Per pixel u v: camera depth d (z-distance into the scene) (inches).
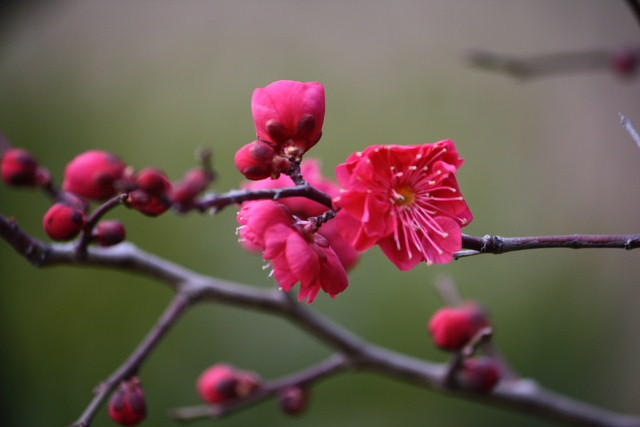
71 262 100.7
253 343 219.9
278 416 210.7
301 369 215.8
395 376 119.0
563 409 122.2
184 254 230.5
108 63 290.2
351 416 211.3
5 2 281.1
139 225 233.8
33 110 277.3
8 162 99.7
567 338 226.5
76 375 219.3
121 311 225.5
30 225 234.7
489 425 209.2
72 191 90.8
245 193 71.2
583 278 237.3
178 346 219.3
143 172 68.1
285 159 74.4
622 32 270.8
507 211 251.0
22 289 228.2
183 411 117.1
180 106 276.2
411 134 266.2
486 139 265.6
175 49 294.5
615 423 121.9
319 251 71.9
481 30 292.2
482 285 231.3
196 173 72.5
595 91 274.5
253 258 229.1
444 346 106.9
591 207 254.5
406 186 76.3
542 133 268.1
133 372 94.3
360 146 262.8
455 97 277.3
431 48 287.1
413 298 222.4
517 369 219.6
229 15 304.2
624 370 222.5
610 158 262.1
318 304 220.2
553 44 282.4
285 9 305.1
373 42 293.1
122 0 309.7
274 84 78.3
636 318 229.6
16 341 223.1
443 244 73.7
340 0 303.9
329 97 277.0
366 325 218.7
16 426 213.2
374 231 71.4
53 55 290.0
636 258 238.8
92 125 273.7
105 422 211.3
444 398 213.0
